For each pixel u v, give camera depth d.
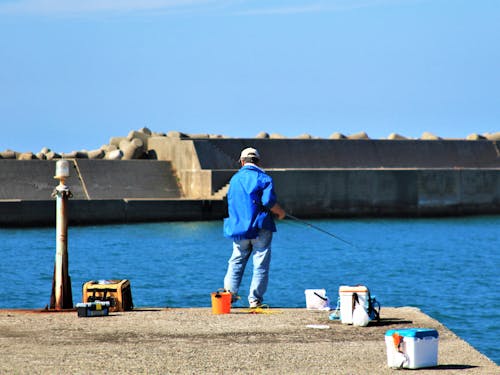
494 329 37.16
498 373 15.23
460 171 117.31
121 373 14.96
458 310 42.69
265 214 22.23
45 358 16.09
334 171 108.94
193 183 108.06
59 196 23.28
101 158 113.62
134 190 107.81
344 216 110.12
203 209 102.44
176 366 15.54
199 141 110.62
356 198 110.62
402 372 15.34
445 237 91.56
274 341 17.92
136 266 64.19
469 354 16.88
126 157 114.25
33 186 103.62
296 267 64.00
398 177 113.19
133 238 85.44
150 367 15.43
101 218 98.62
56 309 22.75
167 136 120.19
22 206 94.62
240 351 16.88
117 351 16.77
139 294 48.59
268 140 116.12
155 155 116.75
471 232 97.56
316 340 18.08
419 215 114.81
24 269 61.47
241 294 46.56
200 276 57.72
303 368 15.52
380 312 21.67
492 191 119.56
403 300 46.72
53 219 96.12
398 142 125.31
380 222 107.75
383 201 112.44
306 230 97.75
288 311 22.05
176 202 101.31
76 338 18.12
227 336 18.45
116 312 21.95
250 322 20.20
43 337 18.23
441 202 116.19
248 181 22.16
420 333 15.71
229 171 106.44
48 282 54.38
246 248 22.55
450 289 51.75
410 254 74.81
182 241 83.00
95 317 20.98
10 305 44.50
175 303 45.03
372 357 16.47
